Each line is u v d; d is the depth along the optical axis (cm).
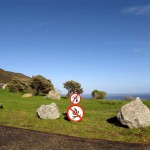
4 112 2859
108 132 1970
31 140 1552
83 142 1544
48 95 5253
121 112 2220
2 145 1426
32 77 6141
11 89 6688
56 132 1892
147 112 2170
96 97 6912
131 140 1698
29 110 3141
